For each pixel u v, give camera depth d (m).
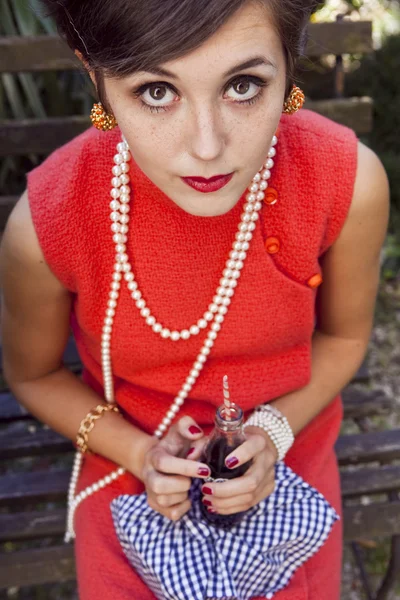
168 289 1.05
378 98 3.19
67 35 0.83
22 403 1.25
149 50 0.70
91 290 1.06
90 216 1.01
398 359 2.42
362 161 1.06
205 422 1.18
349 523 1.40
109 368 1.16
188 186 0.83
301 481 1.12
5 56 1.45
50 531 1.35
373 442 1.49
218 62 0.71
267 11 0.71
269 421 1.13
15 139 1.54
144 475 1.07
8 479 1.42
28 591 1.74
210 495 1.02
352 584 1.77
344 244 1.11
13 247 1.06
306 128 1.04
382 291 2.68
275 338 1.11
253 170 0.84
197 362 1.11
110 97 0.80
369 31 1.54
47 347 1.19
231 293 1.05
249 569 1.04
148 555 1.03
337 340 1.27
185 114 0.77
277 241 1.04
